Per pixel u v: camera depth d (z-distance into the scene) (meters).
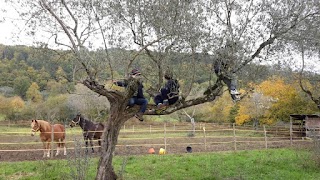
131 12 7.50
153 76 9.29
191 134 30.23
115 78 8.14
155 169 12.56
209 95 9.02
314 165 12.91
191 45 7.59
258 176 11.37
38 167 12.35
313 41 8.62
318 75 16.72
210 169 12.52
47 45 7.70
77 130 31.62
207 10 7.78
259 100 33.25
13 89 52.97
